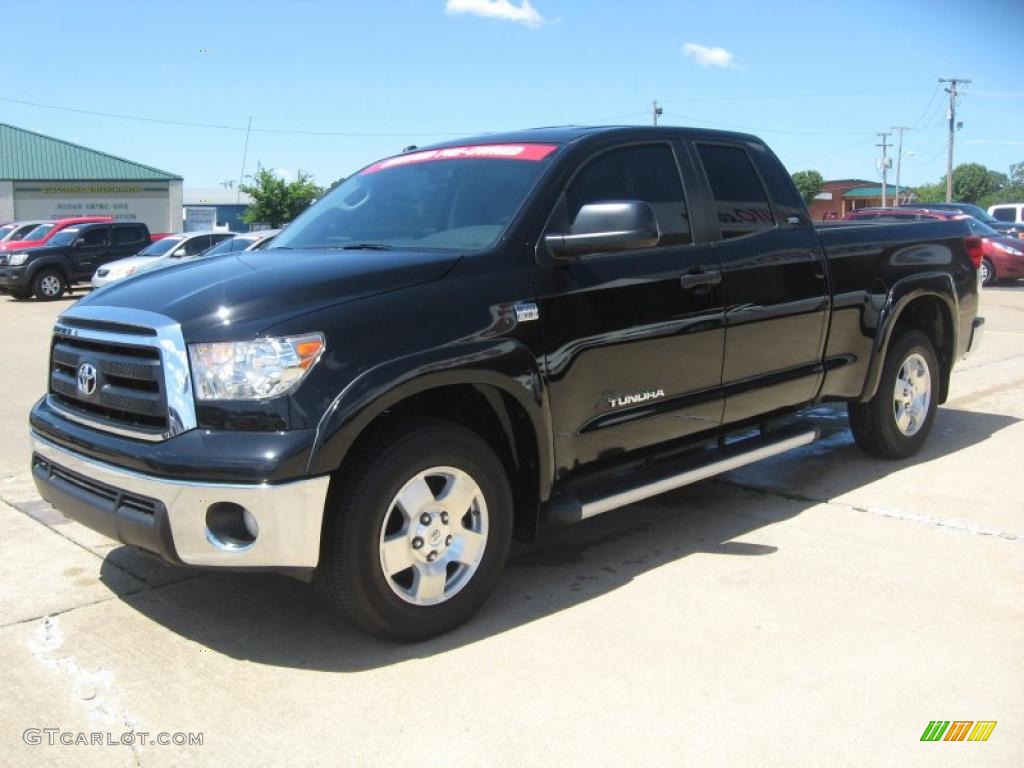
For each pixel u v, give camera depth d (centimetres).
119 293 369
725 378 459
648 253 425
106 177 4625
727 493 547
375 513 329
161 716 306
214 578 421
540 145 425
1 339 1377
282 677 331
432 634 356
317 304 328
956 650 344
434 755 282
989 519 490
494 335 357
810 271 501
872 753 280
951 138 5825
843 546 454
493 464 364
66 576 423
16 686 326
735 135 493
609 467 418
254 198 5391
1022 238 2159
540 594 402
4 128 4644
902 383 593
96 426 348
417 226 416
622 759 279
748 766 275
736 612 379
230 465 307
